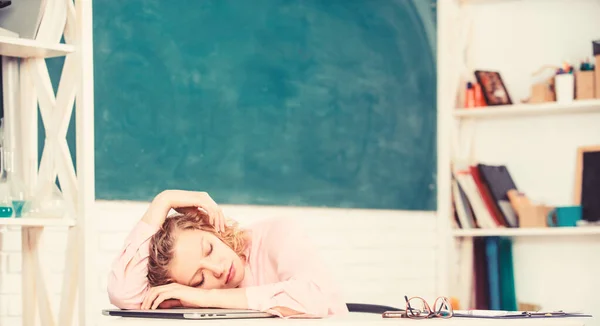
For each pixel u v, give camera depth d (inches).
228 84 153.0
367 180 176.2
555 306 181.8
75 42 107.6
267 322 75.1
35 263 117.1
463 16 189.6
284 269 95.0
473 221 182.4
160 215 94.2
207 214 96.0
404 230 182.9
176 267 89.7
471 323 76.7
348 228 171.3
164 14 144.0
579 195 176.4
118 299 92.6
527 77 186.1
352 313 95.5
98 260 134.6
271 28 160.7
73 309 108.0
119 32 137.6
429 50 191.3
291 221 100.8
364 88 177.0
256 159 156.6
